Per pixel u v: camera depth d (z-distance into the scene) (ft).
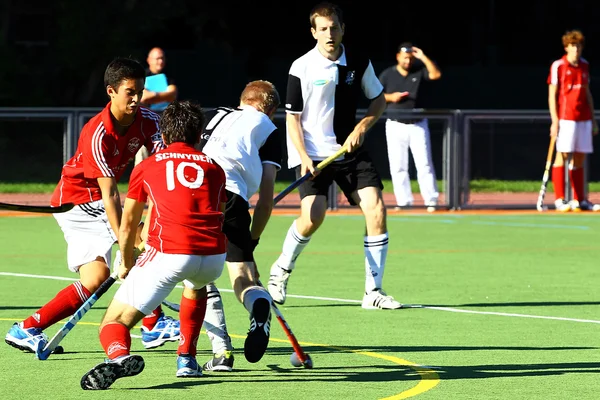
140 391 53.21
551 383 55.57
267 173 62.08
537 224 147.33
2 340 66.59
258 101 63.21
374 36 295.69
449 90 286.25
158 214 53.36
